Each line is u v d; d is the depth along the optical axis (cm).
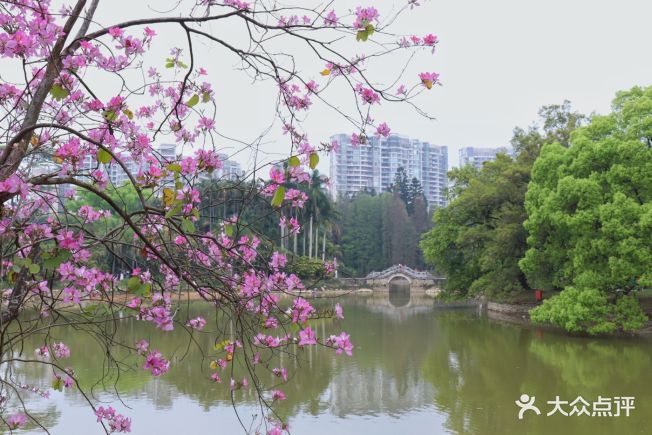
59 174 271
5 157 253
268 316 339
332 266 409
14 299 306
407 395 1203
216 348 375
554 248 2078
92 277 321
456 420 1035
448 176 3081
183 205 295
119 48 291
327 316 363
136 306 330
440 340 1934
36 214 364
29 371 1220
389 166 8875
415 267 5806
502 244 2483
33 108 276
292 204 352
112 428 362
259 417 1025
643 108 1847
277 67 314
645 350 1633
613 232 1750
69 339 1689
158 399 1118
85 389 1155
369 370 1434
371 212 5838
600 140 1922
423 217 6203
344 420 1027
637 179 1764
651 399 1140
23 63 269
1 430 445
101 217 404
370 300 4056
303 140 355
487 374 1394
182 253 355
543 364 1495
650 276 1669
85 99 332
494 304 2972
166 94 398
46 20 278
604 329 1761
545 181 2077
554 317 1828
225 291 335
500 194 2597
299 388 1238
